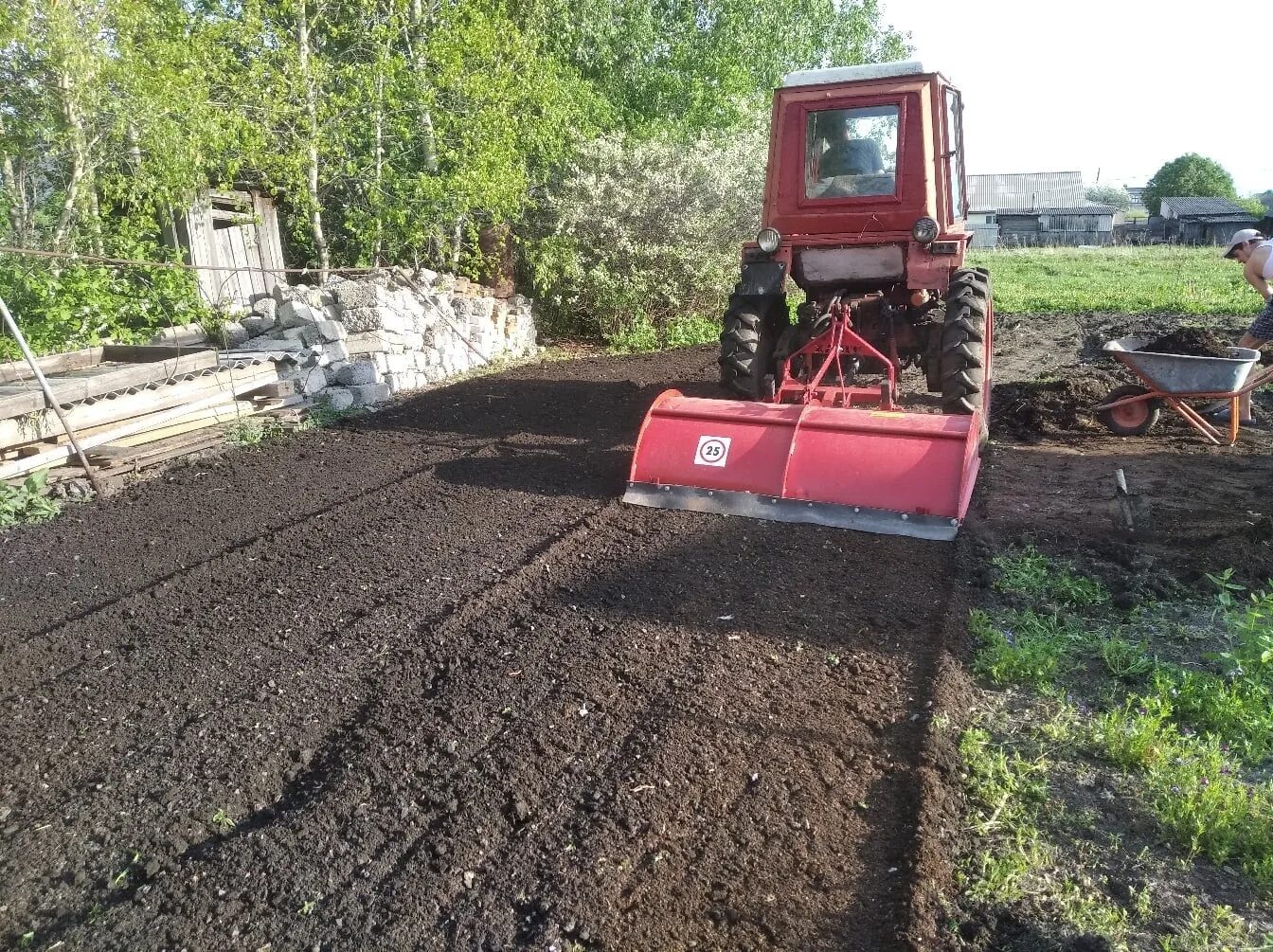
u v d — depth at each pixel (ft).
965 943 7.95
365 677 12.34
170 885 8.82
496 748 10.64
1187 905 8.36
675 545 16.51
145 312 30.25
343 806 9.76
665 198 43.80
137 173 29.68
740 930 8.09
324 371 29.60
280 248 42.09
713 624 13.46
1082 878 8.67
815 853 8.97
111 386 21.99
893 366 22.21
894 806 9.61
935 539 16.40
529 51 41.98
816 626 13.37
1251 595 13.35
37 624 14.46
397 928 8.20
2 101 27.68
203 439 24.38
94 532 18.40
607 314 45.42
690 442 18.54
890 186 21.26
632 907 8.36
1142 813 9.55
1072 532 16.80
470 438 25.29
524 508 18.93
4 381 22.94
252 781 10.33
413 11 40.27
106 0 27.91
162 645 13.47
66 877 9.05
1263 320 24.82
